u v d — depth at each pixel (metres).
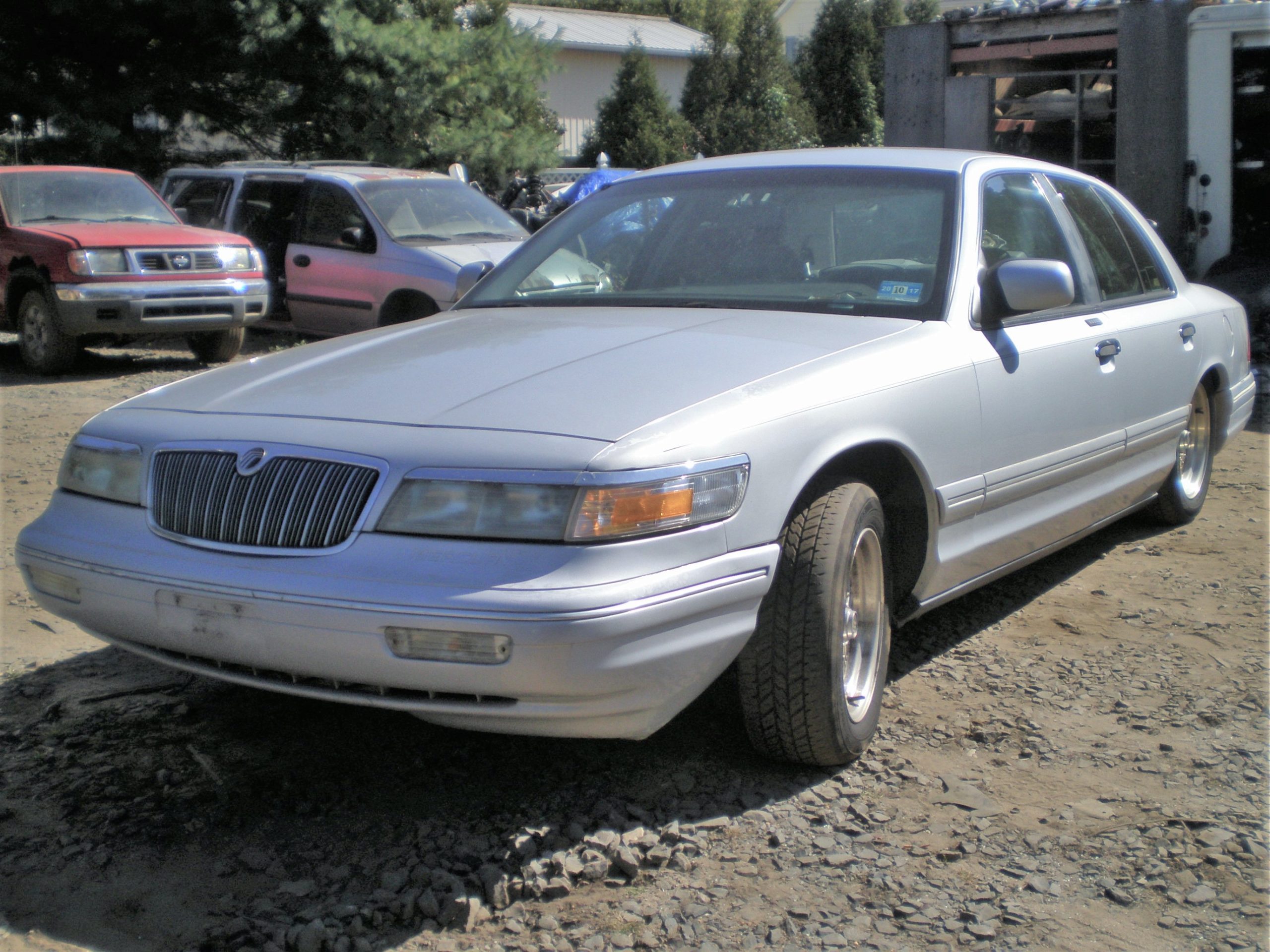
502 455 2.67
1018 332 3.95
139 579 2.89
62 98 18.78
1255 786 3.26
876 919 2.64
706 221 4.19
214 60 19.23
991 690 3.90
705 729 3.56
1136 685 3.95
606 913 2.64
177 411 3.16
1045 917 2.65
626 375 3.04
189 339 11.59
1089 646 4.31
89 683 3.88
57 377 10.48
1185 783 3.28
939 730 3.59
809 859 2.87
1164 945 2.56
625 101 31.69
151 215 11.25
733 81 32.62
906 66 14.37
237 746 3.44
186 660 2.99
